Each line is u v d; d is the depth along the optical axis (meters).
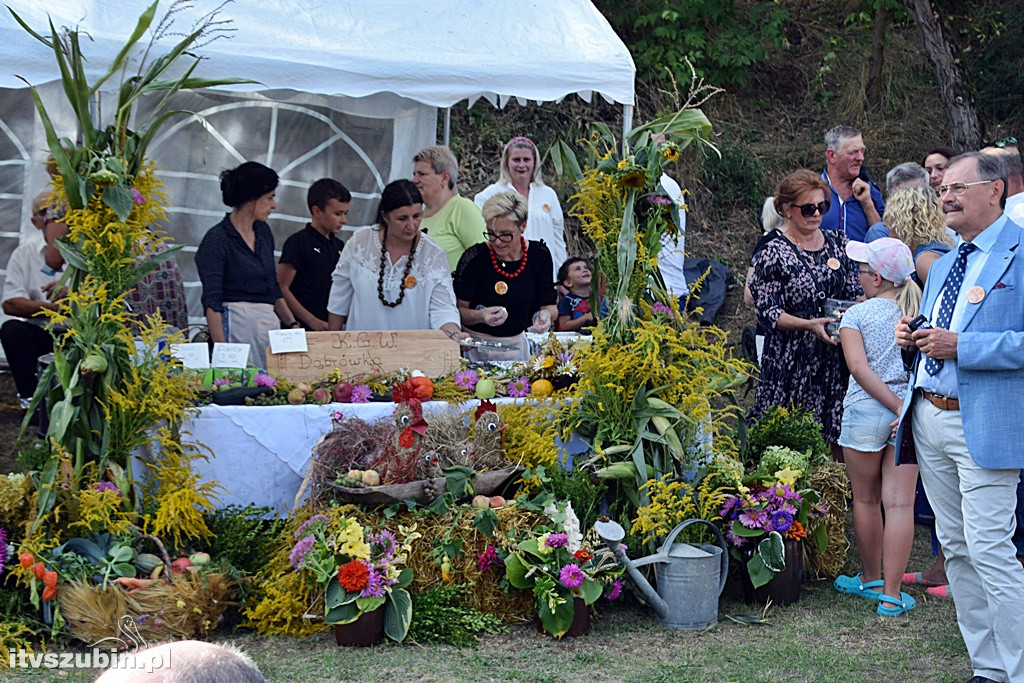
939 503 3.74
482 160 11.52
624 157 4.67
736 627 4.33
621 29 13.00
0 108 7.46
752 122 12.88
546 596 4.11
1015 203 5.00
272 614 4.09
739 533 4.48
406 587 4.16
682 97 12.52
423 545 4.20
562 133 11.97
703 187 11.60
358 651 3.95
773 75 13.52
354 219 8.70
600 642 4.12
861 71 13.13
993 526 3.50
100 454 4.11
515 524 4.27
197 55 5.48
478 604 4.22
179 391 4.22
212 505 4.26
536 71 6.34
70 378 4.01
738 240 11.21
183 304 5.87
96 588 3.82
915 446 3.82
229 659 1.27
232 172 5.46
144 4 5.69
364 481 4.17
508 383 4.95
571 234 10.94
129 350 4.10
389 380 4.86
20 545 3.89
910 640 4.18
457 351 5.13
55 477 3.96
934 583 4.85
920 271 4.80
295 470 4.48
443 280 5.54
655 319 4.63
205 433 4.37
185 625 3.88
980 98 12.74
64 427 3.91
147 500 4.22
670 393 4.68
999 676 3.65
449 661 3.87
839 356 5.22
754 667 3.88
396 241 5.48
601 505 4.67
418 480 4.27
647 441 4.64
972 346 3.48
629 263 4.54
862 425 4.52
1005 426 3.46
